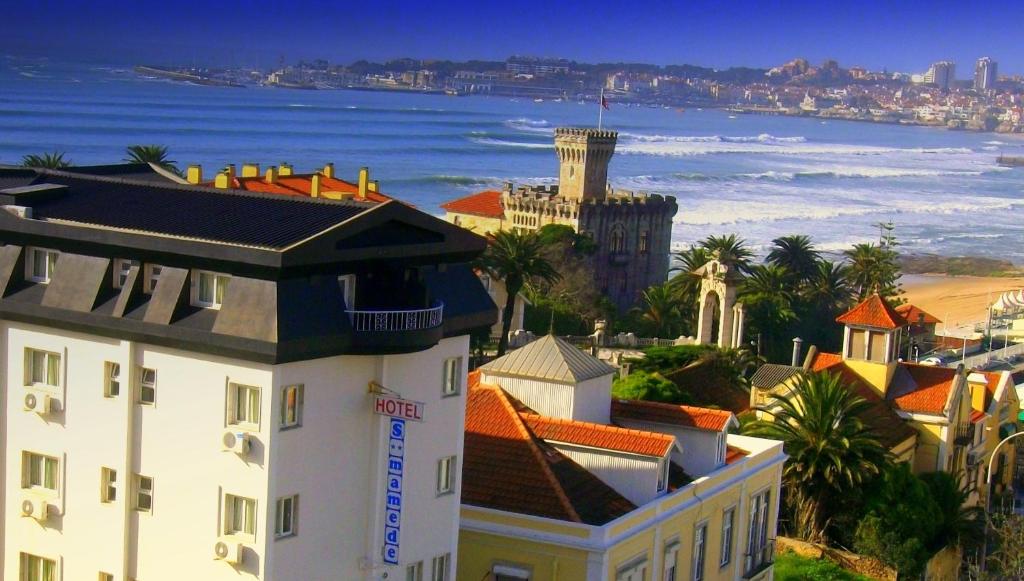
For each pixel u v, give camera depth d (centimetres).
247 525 5238
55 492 5634
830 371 11219
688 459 7375
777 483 8131
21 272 5675
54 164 16850
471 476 6475
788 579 8788
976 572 9131
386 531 5644
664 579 6781
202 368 5256
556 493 6369
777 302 19062
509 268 15638
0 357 5706
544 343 7431
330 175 16038
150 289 5434
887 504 9488
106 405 5472
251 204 5831
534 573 6216
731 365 14800
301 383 5266
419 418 5469
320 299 5275
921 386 11288
